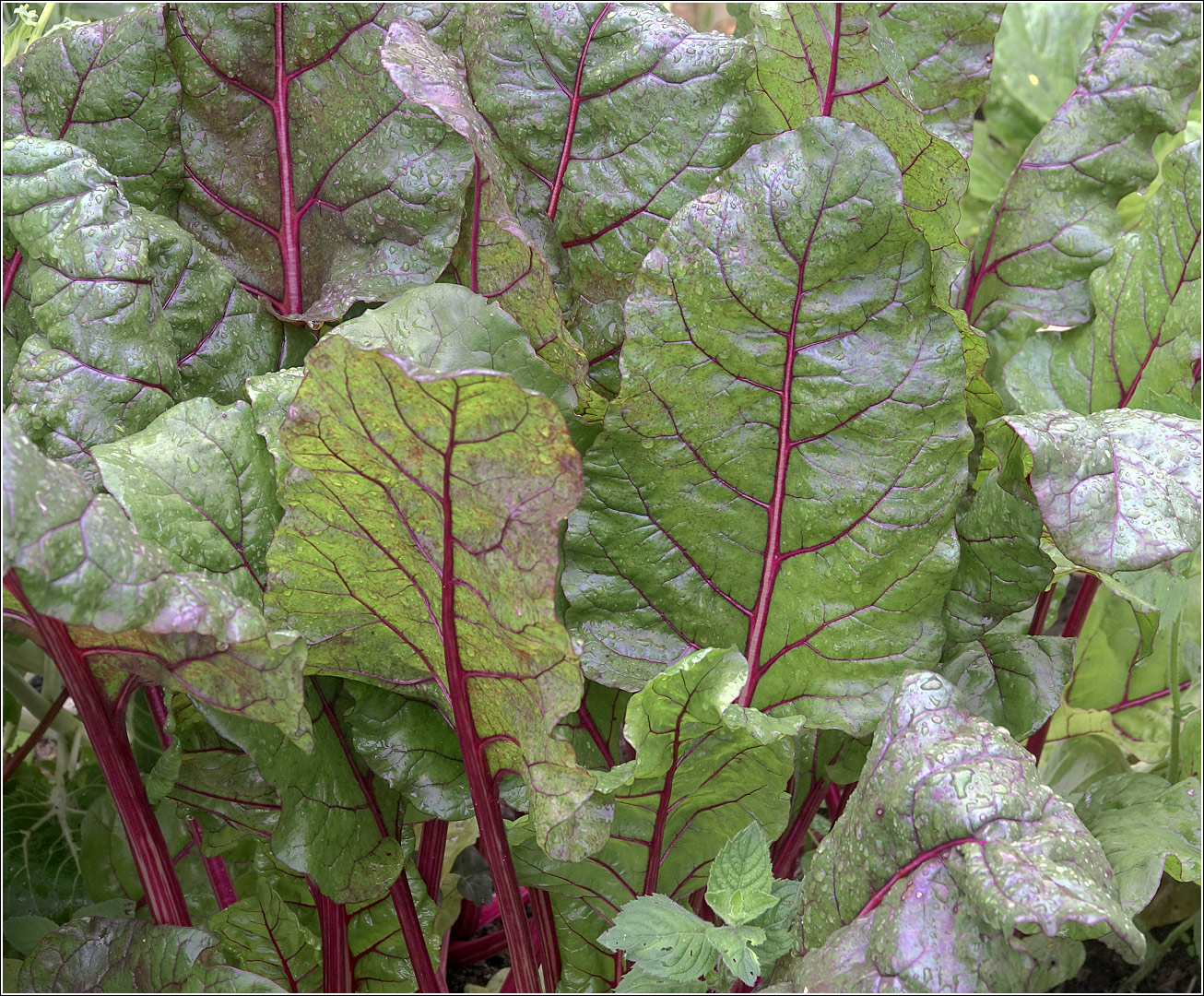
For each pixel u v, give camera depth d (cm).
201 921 66
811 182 54
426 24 61
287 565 51
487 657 51
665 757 53
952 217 58
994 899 45
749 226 54
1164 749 74
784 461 56
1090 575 64
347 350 46
